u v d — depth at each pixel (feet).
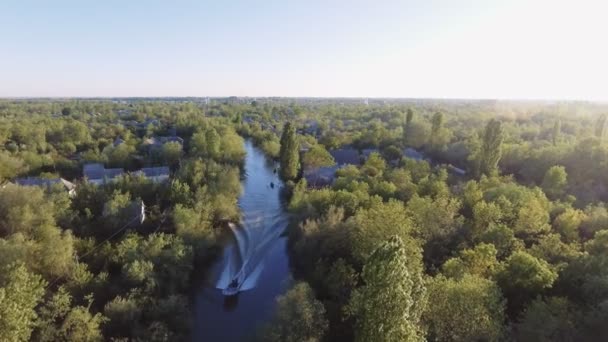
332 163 315.78
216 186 236.84
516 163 290.35
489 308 105.29
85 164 311.47
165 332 124.06
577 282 118.52
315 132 526.98
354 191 207.21
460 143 351.46
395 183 237.25
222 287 170.81
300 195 226.79
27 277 111.45
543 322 100.99
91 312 129.59
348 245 157.28
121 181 230.07
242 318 150.41
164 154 342.03
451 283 109.81
